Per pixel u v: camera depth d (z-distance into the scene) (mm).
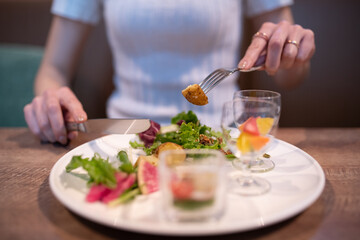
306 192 780
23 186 922
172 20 1786
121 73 2061
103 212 703
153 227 621
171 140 1139
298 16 2666
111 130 1133
